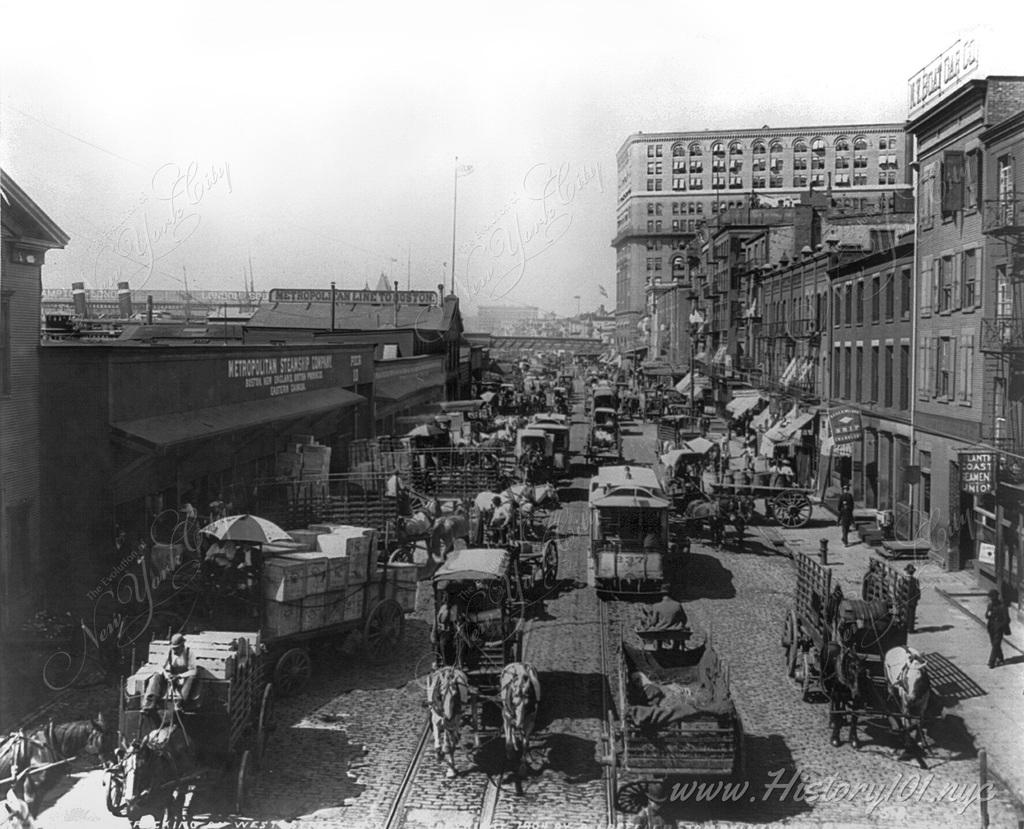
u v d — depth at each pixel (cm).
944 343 3256
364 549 2033
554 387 9544
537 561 2727
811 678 1897
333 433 4525
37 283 2367
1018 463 2664
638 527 2633
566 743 1681
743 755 1474
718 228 8150
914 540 3384
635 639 2258
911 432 3531
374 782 1526
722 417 7719
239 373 3288
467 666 1764
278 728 1739
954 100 3112
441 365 7356
